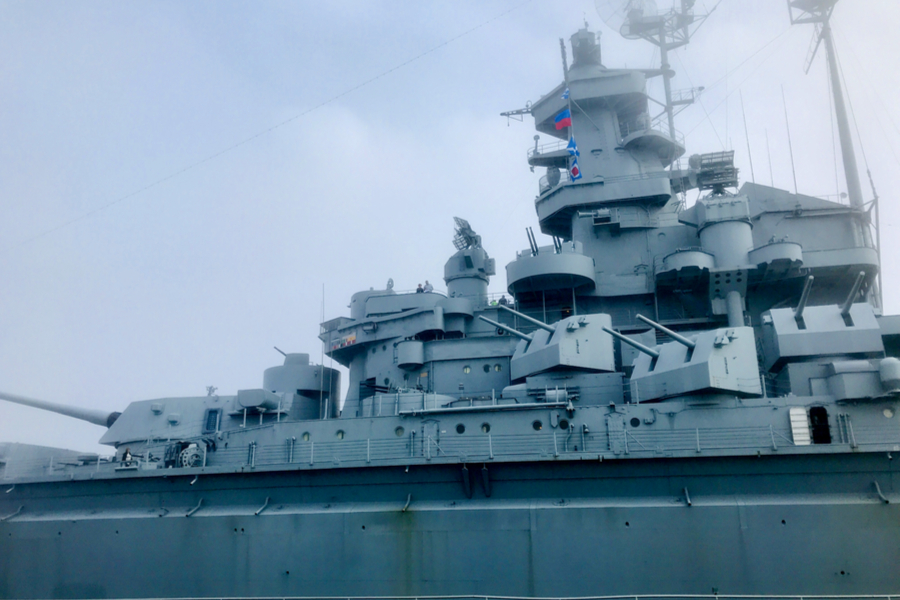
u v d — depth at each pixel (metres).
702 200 24.73
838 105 27.95
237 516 20.41
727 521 17.50
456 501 19.41
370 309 29.53
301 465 20.19
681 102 30.98
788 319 20.91
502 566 18.34
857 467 17.38
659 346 21.16
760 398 18.78
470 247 30.56
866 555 16.67
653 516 17.86
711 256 23.72
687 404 18.80
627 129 28.84
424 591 18.64
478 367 24.92
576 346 21.20
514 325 26.59
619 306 25.77
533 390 21.31
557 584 17.89
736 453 17.70
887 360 17.45
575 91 28.38
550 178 28.58
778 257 22.47
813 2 29.53
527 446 19.47
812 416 18.14
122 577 20.75
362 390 27.64
